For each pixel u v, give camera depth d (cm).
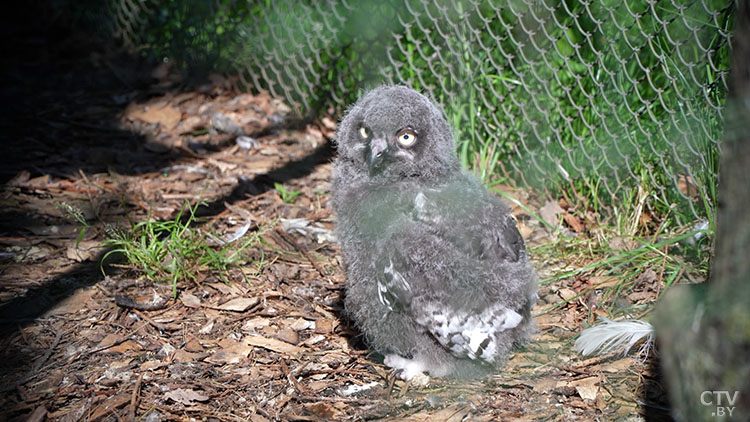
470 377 267
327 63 352
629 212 303
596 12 306
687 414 244
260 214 315
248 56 365
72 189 322
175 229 297
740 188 237
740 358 238
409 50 333
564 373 267
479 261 263
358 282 268
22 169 330
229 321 280
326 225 312
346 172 274
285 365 270
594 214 308
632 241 297
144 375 267
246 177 331
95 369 268
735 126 238
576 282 289
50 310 282
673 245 295
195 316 281
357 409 261
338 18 342
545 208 311
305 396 263
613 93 307
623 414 258
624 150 306
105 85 371
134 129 351
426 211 265
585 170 311
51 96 365
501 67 320
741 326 237
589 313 280
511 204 316
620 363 268
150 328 278
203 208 317
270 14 358
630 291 285
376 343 271
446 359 266
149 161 337
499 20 318
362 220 267
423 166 269
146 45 393
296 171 334
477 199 269
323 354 273
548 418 258
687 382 243
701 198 296
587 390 263
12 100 362
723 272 239
